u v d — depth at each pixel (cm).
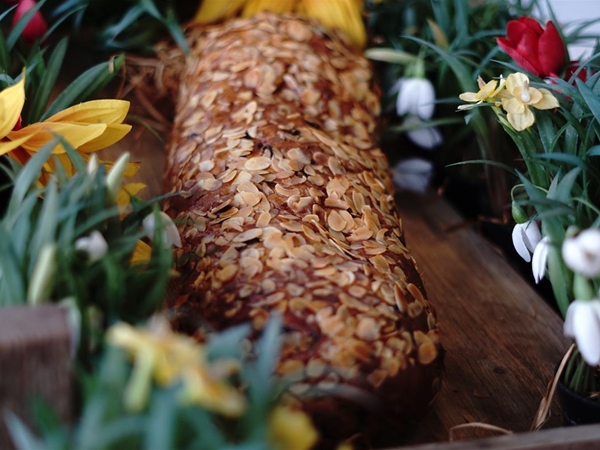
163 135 84
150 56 89
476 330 66
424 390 52
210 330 53
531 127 60
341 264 55
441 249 75
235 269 55
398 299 54
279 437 43
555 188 55
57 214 47
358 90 73
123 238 50
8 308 44
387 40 86
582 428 49
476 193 79
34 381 43
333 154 64
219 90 69
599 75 58
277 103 68
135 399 40
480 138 73
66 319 44
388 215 63
